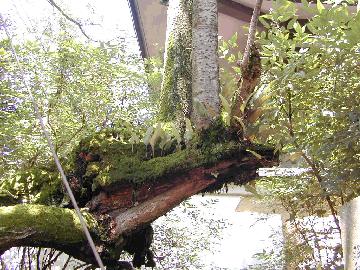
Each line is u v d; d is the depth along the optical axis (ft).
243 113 6.36
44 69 11.16
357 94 9.11
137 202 6.18
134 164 6.20
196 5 7.24
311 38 10.08
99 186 6.19
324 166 10.28
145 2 14.98
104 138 6.60
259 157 6.13
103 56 11.89
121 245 6.11
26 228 5.41
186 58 7.31
